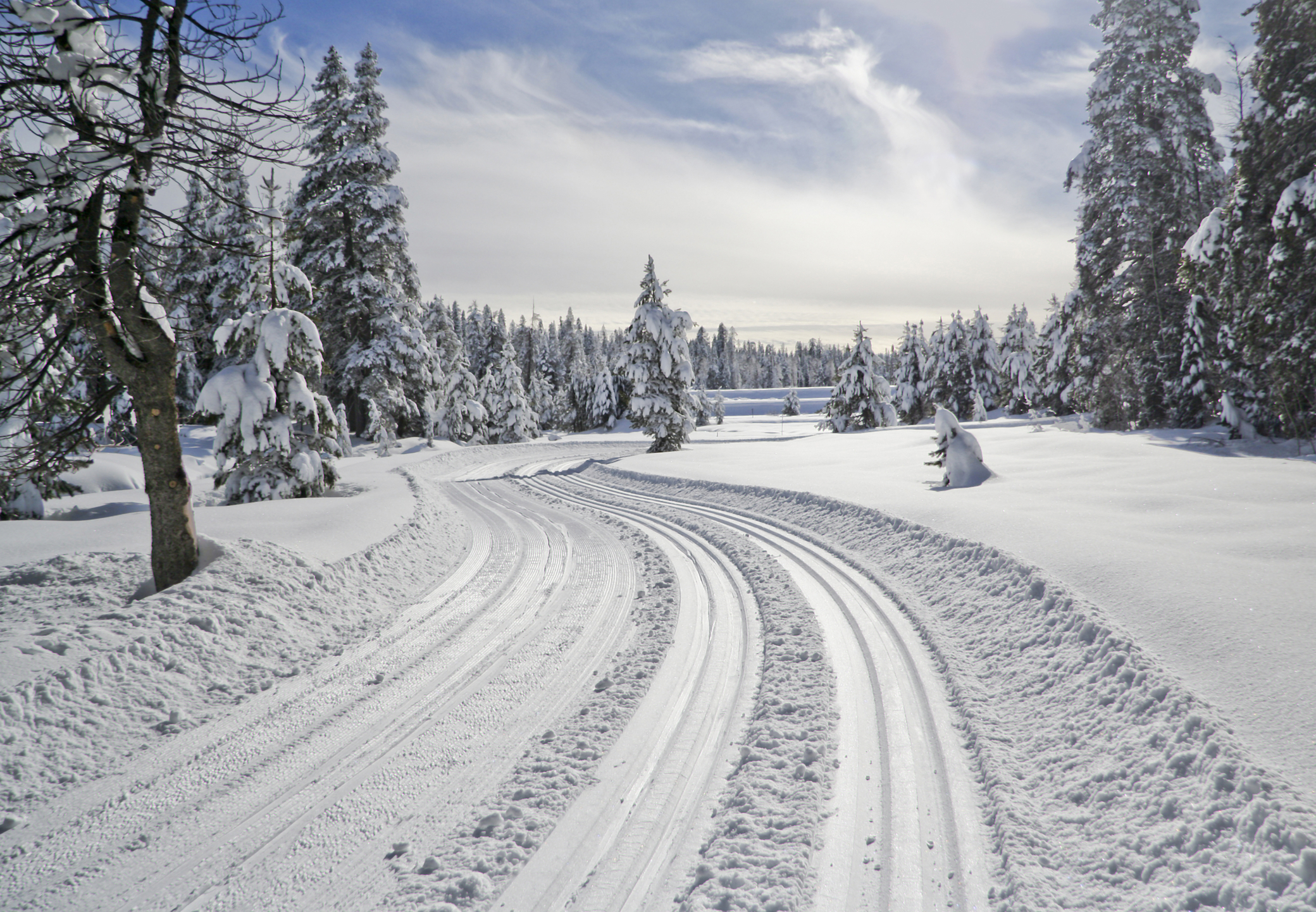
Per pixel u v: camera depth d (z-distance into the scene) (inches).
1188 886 119.9
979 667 231.8
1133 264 1030.4
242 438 573.9
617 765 184.7
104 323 259.1
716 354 5575.8
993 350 2121.1
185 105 256.7
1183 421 956.6
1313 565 250.5
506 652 279.6
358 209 1197.1
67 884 142.9
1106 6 1009.5
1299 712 154.5
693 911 129.0
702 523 546.6
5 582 295.9
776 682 230.5
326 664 270.1
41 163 222.2
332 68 1195.9
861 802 161.3
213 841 157.0
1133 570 260.7
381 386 1211.2
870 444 1070.4
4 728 191.6
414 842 154.3
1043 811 152.2
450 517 633.0
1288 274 668.7
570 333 3575.3
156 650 245.4
